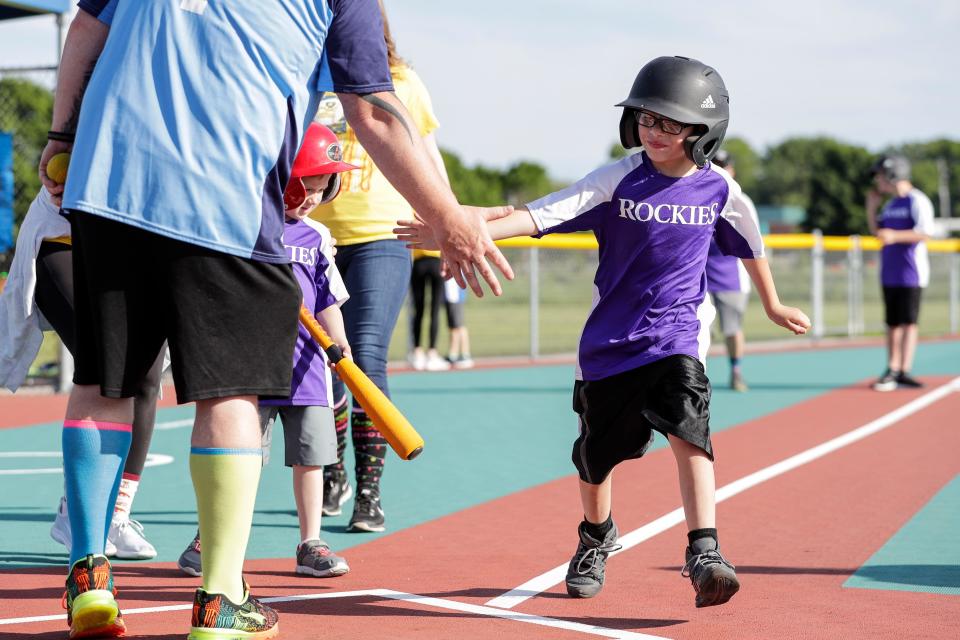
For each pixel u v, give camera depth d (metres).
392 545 5.46
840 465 8.05
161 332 3.43
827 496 6.82
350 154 5.94
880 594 4.48
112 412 3.51
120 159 3.24
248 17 3.29
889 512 6.31
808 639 3.81
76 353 3.48
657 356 4.26
